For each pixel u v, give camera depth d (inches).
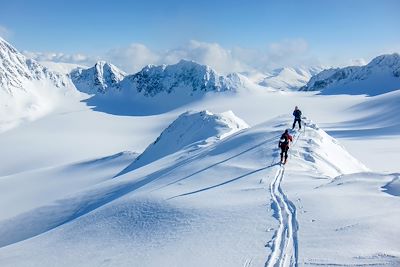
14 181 4033.0
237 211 665.6
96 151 7362.2
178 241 593.0
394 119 5664.4
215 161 1290.6
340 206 602.5
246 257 480.1
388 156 2559.1
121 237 714.8
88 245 714.8
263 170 989.2
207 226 626.2
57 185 3659.0
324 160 1129.4
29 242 913.5
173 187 1014.4
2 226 1937.7
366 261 408.8
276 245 499.5
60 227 1002.7
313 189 737.0
